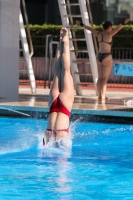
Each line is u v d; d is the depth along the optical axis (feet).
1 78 97.71
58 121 56.54
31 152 57.41
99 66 99.60
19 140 64.49
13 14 98.32
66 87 56.65
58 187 43.06
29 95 107.34
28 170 48.98
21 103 87.20
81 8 104.22
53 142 57.67
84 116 79.41
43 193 41.19
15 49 99.25
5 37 97.50
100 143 64.08
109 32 99.09
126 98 102.99
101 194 41.11
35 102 89.56
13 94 99.45
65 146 57.82
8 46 98.07
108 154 57.52
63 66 56.65
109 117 78.07
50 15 184.96
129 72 82.69
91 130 72.95
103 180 45.70
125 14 179.63
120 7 179.73
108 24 99.81
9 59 98.43
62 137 56.90
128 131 72.33
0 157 54.75
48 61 165.17
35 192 41.45
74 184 44.11
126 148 61.16
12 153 56.70
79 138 67.15
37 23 185.78
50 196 40.40
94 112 78.84
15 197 39.96
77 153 57.57
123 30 160.97
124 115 76.84
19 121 80.28
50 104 57.26
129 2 179.32
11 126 75.56
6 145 61.16
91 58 105.29
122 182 45.03
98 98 99.96
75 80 108.68
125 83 146.20
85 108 80.84
